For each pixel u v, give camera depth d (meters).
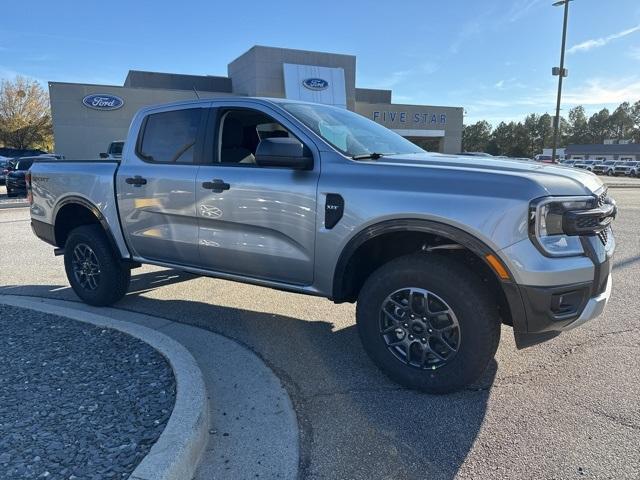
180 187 4.20
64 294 5.69
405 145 4.24
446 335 3.15
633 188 26.06
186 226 4.23
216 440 2.79
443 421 2.98
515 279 2.85
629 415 3.00
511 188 2.89
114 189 4.71
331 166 3.48
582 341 4.10
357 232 3.30
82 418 2.81
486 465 2.57
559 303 2.91
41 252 8.18
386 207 3.17
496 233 2.86
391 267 3.27
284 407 3.14
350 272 3.51
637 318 4.62
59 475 2.32
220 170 3.99
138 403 2.96
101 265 4.94
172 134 4.42
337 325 4.63
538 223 2.81
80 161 5.13
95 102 30.52
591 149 97.69
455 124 43.16
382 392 3.33
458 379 3.13
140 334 4.02
